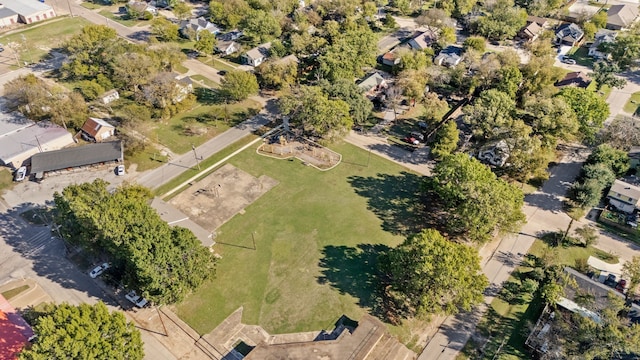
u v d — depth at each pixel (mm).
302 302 72250
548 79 119188
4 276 74625
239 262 78562
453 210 83938
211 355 65062
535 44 140500
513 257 80750
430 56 141750
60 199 75125
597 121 105688
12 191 92188
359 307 71750
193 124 113312
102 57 125500
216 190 93250
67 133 104875
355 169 100188
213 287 74438
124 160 101062
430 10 155750
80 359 53719
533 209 90750
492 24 152875
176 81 117750
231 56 145375
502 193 80000
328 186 95250
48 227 84000
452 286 65875
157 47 130000
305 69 136000
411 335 68312
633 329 59625
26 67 135500
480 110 100812
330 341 64125
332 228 85375
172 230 71438
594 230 85812
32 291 72250
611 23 162625
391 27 165250
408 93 114500
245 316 70125
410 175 98812
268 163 101375
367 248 81562
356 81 128875
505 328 69375
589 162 97938
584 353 60344
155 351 65250
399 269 69250
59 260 77875
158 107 115438
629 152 99375
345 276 76500
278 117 116562
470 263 69188
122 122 109625
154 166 99625
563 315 68812
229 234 83750
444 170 85812
